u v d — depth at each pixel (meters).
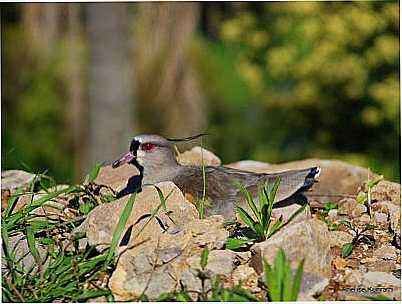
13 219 8.54
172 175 9.32
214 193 8.79
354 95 19.27
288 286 7.03
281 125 20.75
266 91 20.41
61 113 20.28
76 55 18.95
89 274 7.66
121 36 17.50
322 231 7.78
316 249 7.56
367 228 8.52
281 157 20.55
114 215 7.92
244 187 8.55
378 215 9.13
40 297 7.42
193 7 18.28
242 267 7.57
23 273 7.80
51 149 20.38
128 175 10.66
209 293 7.31
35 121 20.53
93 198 9.20
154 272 7.43
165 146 9.41
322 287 7.24
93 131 17.67
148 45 18.38
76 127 19.16
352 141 20.16
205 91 20.61
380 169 19.45
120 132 17.66
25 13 18.67
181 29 18.33
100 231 7.84
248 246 7.92
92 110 17.67
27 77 20.16
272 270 7.33
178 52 18.47
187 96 19.02
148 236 7.80
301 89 19.58
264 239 7.81
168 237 7.75
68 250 8.02
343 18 19.09
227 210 8.70
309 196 10.27
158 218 7.95
